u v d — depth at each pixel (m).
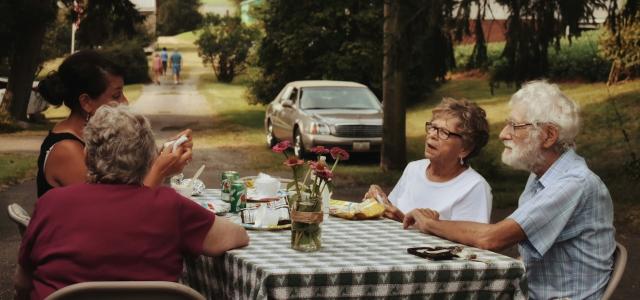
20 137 22.89
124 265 3.66
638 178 14.75
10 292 7.26
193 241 3.87
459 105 5.31
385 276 3.76
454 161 5.30
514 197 12.78
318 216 4.07
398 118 16.52
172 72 52.22
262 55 29.45
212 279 4.31
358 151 17.59
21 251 3.80
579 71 26.75
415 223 4.84
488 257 4.05
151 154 3.82
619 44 14.53
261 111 32.00
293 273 3.63
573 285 4.22
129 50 47.22
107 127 3.78
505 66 13.34
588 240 4.20
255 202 5.56
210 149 19.94
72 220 3.68
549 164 4.31
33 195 12.74
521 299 3.96
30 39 26.00
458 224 4.46
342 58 26.72
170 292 3.53
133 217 3.70
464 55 31.94
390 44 13.66
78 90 4.72
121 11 26.84
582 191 4.18
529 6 12.60
